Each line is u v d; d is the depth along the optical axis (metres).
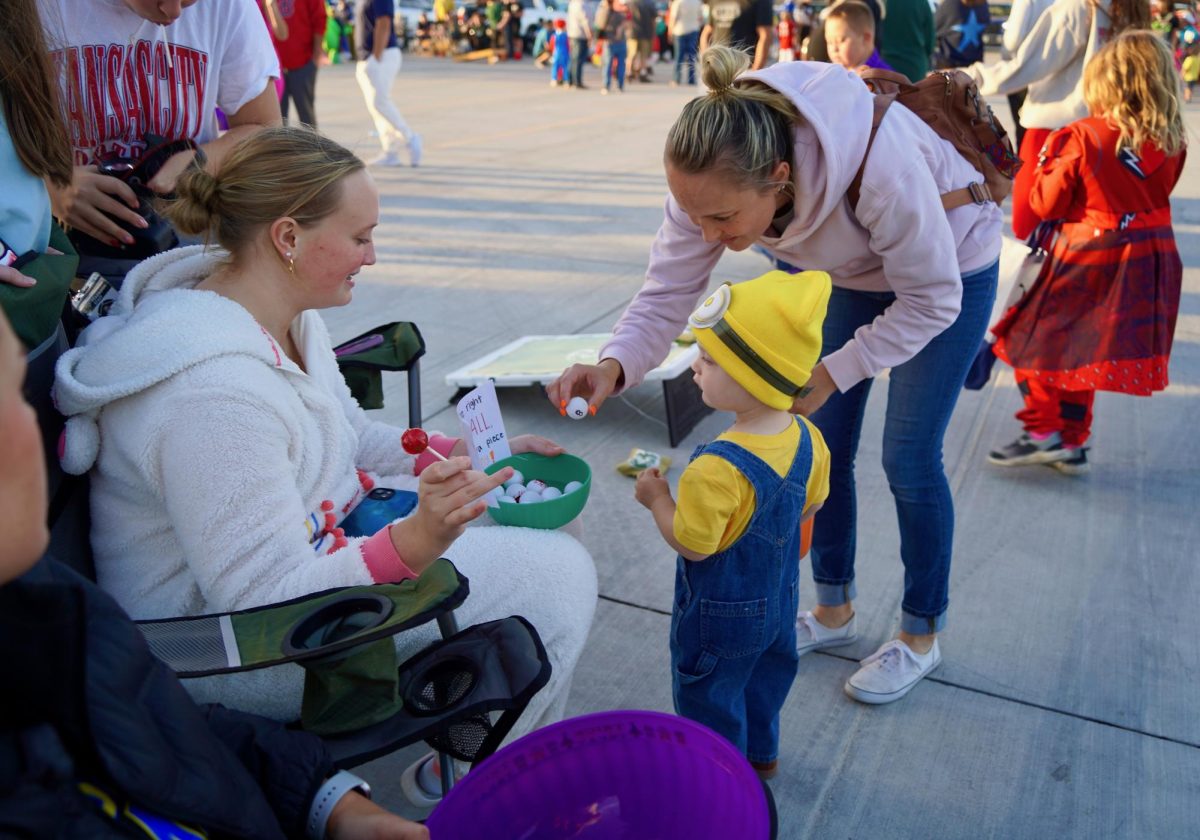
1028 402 3.79
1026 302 3.61
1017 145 7.57
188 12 2.50
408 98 14.98
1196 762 2.42
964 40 6.81
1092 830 2.23
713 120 1.88
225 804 1.16
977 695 2.65
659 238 2.47
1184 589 3.10
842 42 4.58
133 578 1.78
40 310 1.65
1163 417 4.25
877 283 2.30
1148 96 3.22
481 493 1.60
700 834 1.76
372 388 2.53
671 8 18.25
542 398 4.33
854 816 2.27
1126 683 2.69
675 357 3.96
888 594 3.09
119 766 1.04
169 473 1.64
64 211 2.27
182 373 1.65
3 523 0.86
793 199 2.04
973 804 2.30
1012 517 3.51
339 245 1.81
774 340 1.83
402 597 1.53
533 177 9.10
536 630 1.81
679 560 2.09
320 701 1.56
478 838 1.69
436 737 1.81
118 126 2.49
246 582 1.65
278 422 1.71
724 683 2.06
